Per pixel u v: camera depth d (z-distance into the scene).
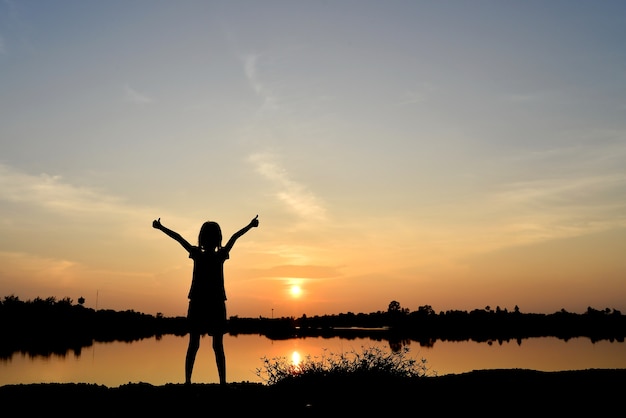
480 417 9.09
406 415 9.24
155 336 100.44
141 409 9.36
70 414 9.02
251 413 9.23
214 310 10.38
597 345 65.62
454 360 36.44
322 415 9.22
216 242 10.64
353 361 11.35
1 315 100.56
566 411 9.41
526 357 40.31
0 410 9.28
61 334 93.75
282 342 63.75
